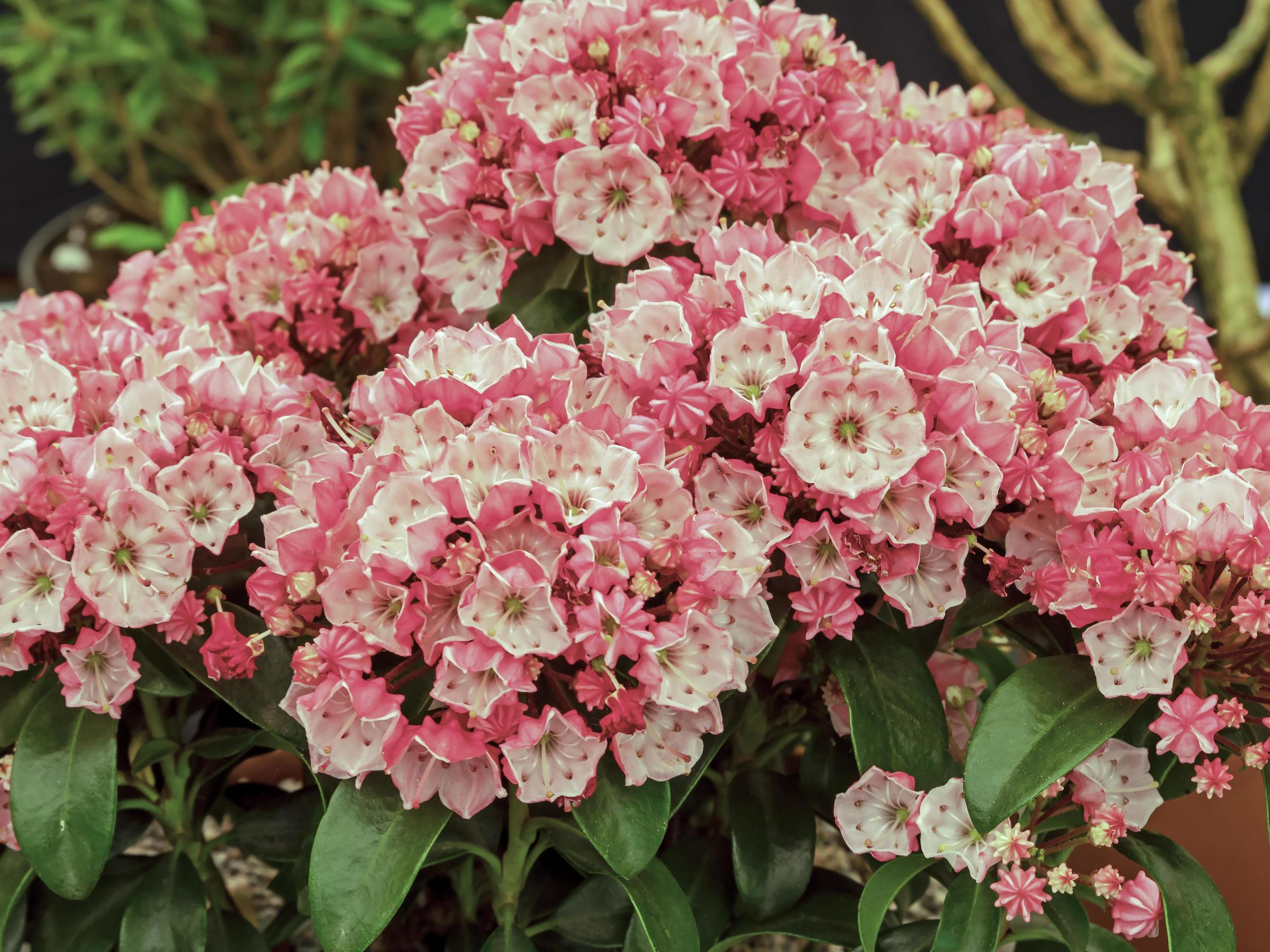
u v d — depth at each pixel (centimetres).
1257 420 47
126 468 47
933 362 46
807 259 47
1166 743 45
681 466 46
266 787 56
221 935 51
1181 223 79
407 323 54
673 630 44
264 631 47
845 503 45
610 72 51
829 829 63
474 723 44
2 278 150
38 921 51
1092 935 50
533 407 46
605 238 50
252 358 51
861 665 48
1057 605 46
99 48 103
